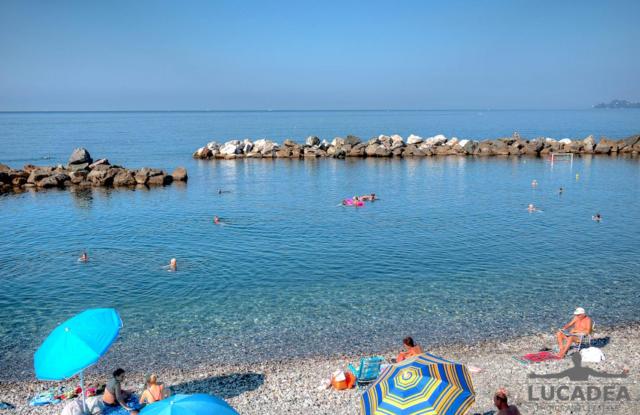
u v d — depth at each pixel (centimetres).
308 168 8356
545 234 4019
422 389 1295
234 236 4028
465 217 4638
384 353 2095
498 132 19362
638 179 6738
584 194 5734
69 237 4062
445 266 3234
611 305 2573
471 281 2953
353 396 1741
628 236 3941
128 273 3161
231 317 2489
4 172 6750
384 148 9875
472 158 9488
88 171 7269
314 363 2017
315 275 3086
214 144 10356
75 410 1530
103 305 2666
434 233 4059
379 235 4009
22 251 3666
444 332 2286
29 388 1884
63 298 2777
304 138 16562
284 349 2147
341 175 7488
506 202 5331
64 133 19975
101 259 3450
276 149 10294
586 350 1962
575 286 2855
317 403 1698
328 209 5059
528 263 3281
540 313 2484
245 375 1930
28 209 5247
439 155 10000
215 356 2095
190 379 1908
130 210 5134
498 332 2278
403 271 3144
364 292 2797
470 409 1611
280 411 1655
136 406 1625
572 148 9969
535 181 6359
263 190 6262
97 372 1994
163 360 2069
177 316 2509
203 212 4981
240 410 1667
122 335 2309
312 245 3744
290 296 2752
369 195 5597
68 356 1493
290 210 5031
